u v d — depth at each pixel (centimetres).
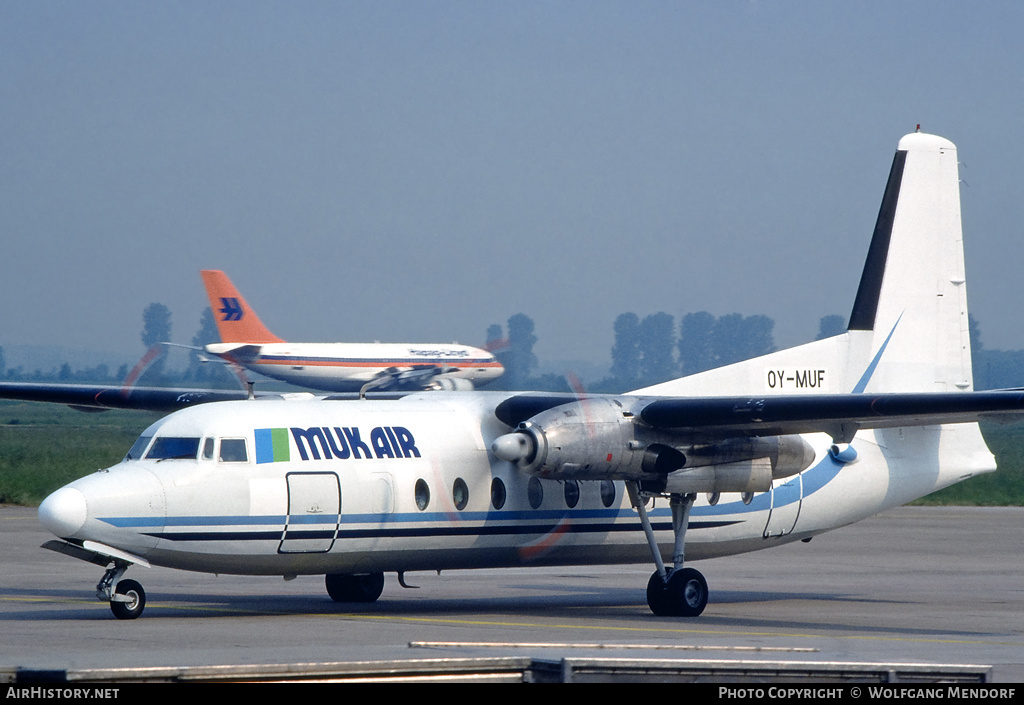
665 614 6488
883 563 10069
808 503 7412
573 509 6662
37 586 7612
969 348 7856
